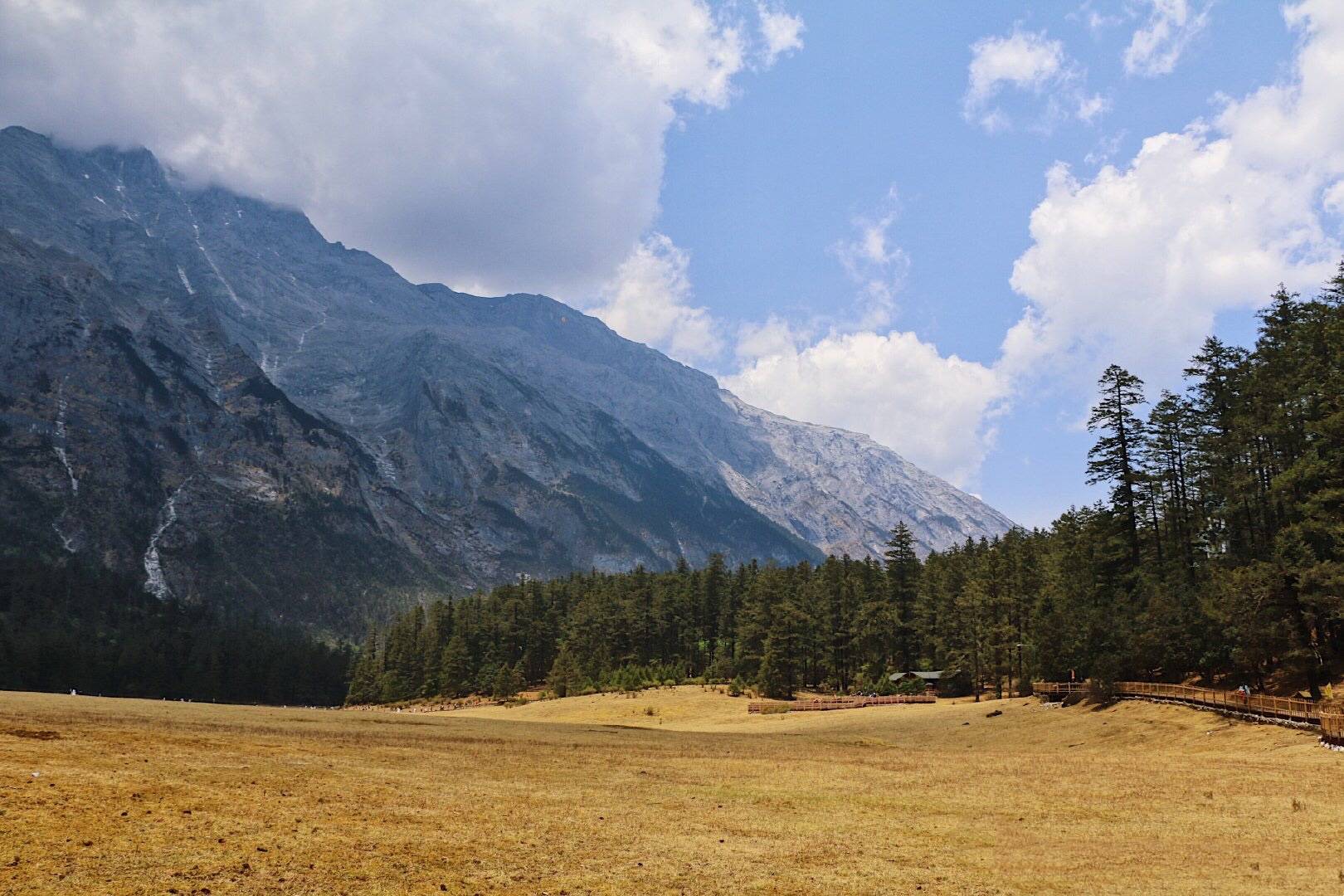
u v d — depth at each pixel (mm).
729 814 30688
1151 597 71125
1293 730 46094
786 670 126875
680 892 20203
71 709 51812
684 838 26047
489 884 19781
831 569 167500
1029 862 24422
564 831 25781
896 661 141250
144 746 33438
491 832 24828
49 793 22562
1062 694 78188
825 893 20703
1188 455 80125
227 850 20047
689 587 173000
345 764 35250
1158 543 82562
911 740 70688
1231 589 55656
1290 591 53156
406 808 27109
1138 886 21531
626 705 121250
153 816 22000
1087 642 74812
